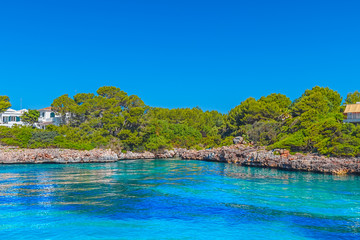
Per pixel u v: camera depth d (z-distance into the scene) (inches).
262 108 3846.0
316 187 1609.3
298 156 2443.4
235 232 957.2
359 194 1438.2
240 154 3004.4
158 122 4475.9
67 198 1363.2
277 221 1054.4
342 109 3348.9
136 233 946.7
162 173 2203.5
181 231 963.3
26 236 916.0
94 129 3789.4
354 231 965.8
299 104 3206.2
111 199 1352.1
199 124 5216.5
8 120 4633.4
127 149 3700.8
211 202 1300.4
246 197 1384.1
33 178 1907.0
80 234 936.3
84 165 2792.8
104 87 4377.5
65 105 4200.3
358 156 2222.0
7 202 1277.1
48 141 3309.5
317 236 927.0
